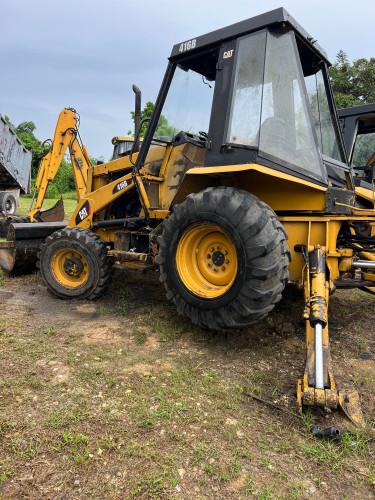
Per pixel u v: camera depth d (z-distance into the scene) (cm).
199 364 309
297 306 438
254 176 336
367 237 387
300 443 221
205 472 197
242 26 342
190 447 215
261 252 292
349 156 604
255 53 331
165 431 227
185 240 345
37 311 434
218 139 345
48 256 484
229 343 350
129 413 242
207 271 347
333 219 339
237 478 194
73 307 450
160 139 423
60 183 3139
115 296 489
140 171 432
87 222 529
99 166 554
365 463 208
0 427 225
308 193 338
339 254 335
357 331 393
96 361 311
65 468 198
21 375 284
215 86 355
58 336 360
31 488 186
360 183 582
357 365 320
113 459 204
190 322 390
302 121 340
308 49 380
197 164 399
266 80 326
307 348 271
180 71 405
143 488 187
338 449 218
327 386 243
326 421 241
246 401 260
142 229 469
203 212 322
